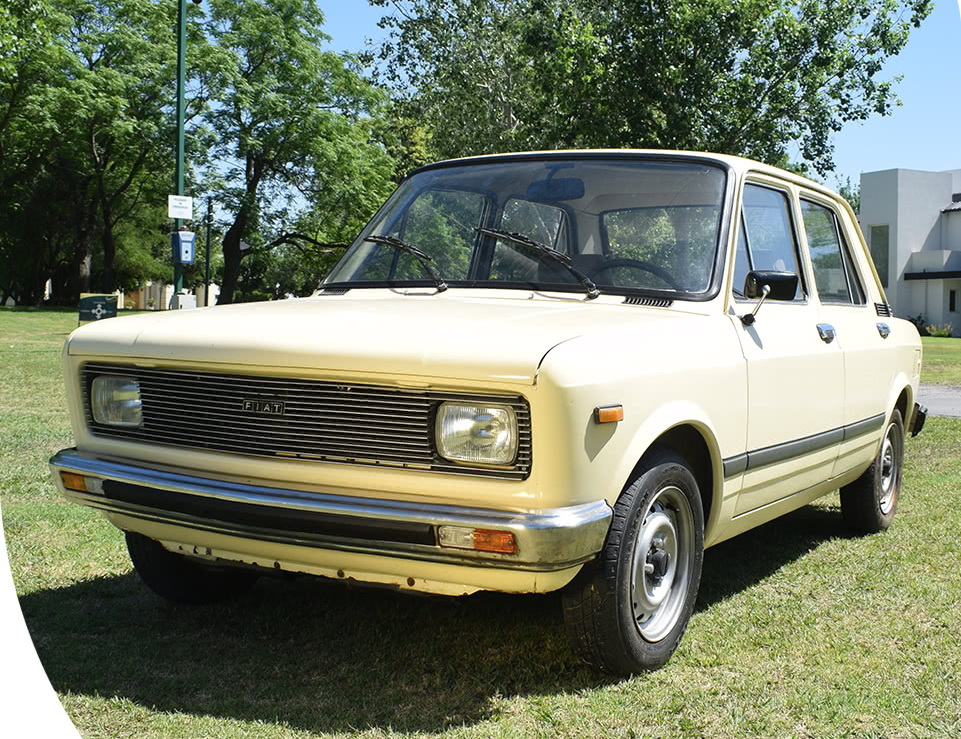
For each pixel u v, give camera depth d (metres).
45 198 50.16
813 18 23.19
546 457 2.86
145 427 3.49
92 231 51.56
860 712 3.17
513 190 4.30
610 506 3.06
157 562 3.95
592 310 3.57
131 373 3.50
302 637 3.79
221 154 43.25
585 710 3.13
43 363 15.39
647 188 4.12
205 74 41.31
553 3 24.41
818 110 23.75
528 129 25.59
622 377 3.08
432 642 3.74
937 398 13.42
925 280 44.25
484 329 3.12
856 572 4.83
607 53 23.62
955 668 3.55
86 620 3.94
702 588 4.55
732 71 23.55
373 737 2.93
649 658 3.41
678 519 3.58
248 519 3.13
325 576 3.28
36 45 37.62
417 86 33.78
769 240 4.45
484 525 2.84
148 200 50.31
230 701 3.17
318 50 43.84
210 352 3.26
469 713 3.11
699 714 3.13
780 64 23.39
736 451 3.81
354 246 4.50
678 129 23.00
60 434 8.33
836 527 5.86
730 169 4.16
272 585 4.48
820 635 3.89
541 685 3.34
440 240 4.25
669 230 3.99
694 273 3.88
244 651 3.63
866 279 5.65
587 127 23.69
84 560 4.75
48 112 40.91
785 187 4.70
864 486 5.55
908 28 23.11
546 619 4.01
